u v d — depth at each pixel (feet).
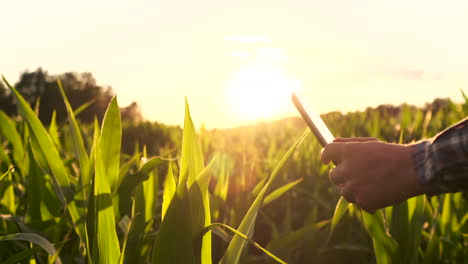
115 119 4.69
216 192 6.34
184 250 3.57
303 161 12.86
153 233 5.09
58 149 7.13
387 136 17.44
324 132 4.57
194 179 4.03
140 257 4.95
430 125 16.02
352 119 27.53
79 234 4.47
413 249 5.19
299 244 5.79
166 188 4.04
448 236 6.21
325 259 6.03
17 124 9.32
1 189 6.52
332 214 7.88
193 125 4.05
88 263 4.33
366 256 6.45
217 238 5.73
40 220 5.33
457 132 3.61
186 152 3.96
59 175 4.68
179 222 3.58
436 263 5.83
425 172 3.73
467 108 8.70
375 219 4.92
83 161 4.65
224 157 6.46
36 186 5.39
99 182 3.81
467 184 3.61
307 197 9.59
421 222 5.22
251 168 8.80
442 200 6.29
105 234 3.80
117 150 4.72
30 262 4.77
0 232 5.04
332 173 4.15
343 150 4.07
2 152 7.23
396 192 3.88
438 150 3.67
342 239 6.73
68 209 4.64
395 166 3.85
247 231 3.83
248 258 5.31
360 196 3.99
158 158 4.62
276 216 9.13
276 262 5.38
